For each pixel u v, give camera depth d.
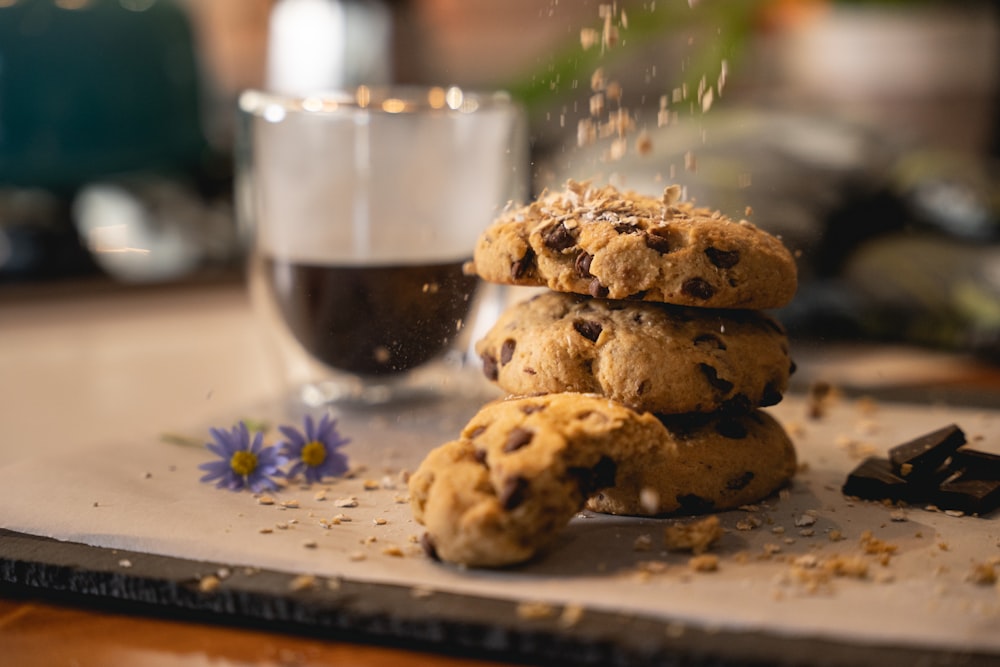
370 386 0.55
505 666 0.36
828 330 0.67
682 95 0.50
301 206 0.53
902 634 0.35
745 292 0.42
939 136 1.05
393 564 0.39
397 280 0.50
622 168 0.67
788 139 0.76
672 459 0.40
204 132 0.88
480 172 0.54
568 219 0.42
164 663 0.36
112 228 0.84
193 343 0.69
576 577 0.38
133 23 0.80
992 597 0.37
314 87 0.79
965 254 0.72
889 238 0.75
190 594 0.38
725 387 0.42
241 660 0.36
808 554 0.40
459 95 0.55
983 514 0.42
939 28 1.03
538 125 0.72
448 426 0.51
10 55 0.77
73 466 0.46
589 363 0.42
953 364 0.65
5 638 0.37
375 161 0.53
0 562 0.39
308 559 0.39
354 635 0.37
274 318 0.54
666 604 0.36
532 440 0.39
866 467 0.44
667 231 0.42
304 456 0.45
